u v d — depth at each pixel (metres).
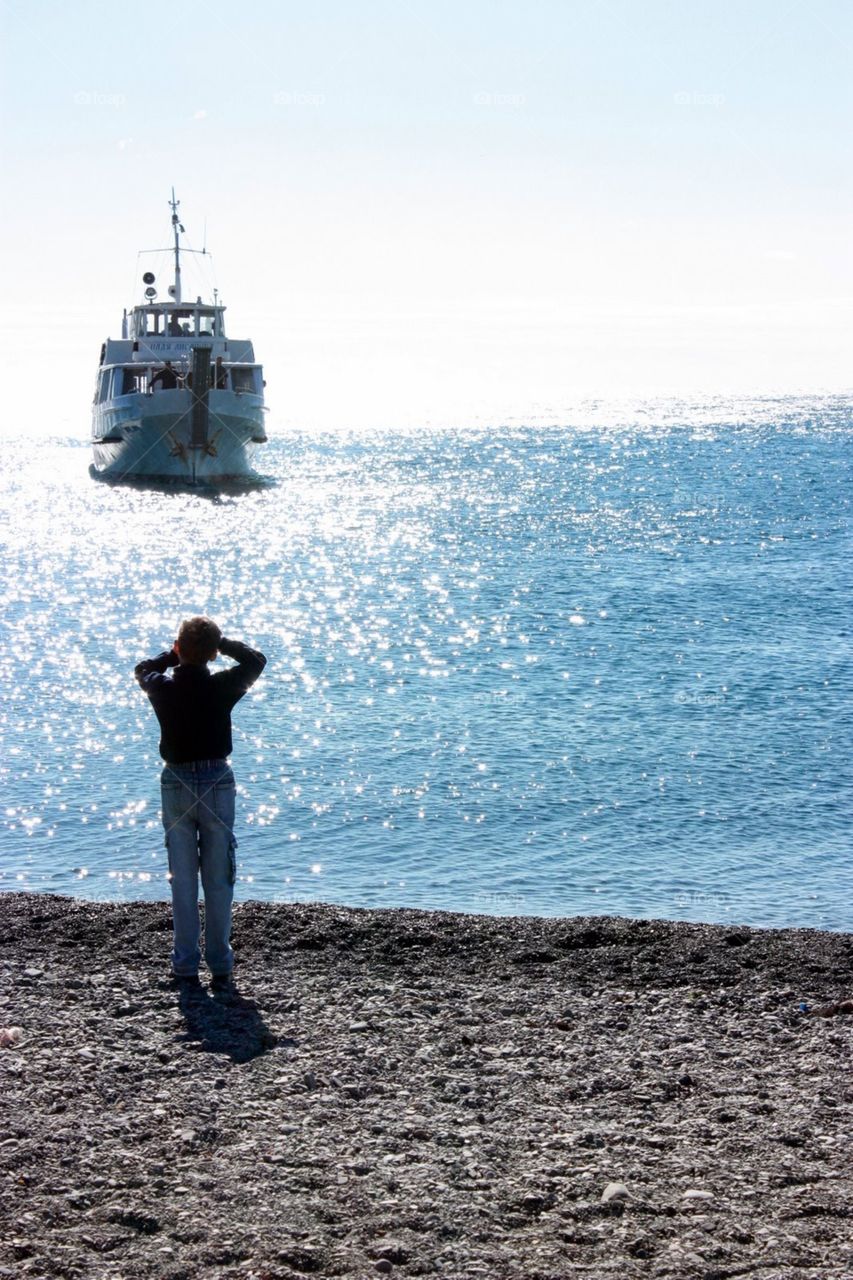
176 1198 4.35
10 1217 4.20
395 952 7.61
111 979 6.91
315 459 155.88
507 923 8.26
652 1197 4.41
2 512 85.44
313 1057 5.76
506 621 39.28
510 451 167.00
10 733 23.25
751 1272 3.91
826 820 16.58
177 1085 5.39
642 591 44.78
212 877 6.80
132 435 80.00
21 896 8.80
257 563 58.97
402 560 58.44
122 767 20.25
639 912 12.63
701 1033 6.22
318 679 29.33
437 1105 5.24
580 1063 5.77
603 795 18.06
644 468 123.00
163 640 37.56
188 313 78.19
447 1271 3.91
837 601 40.84
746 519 71.81
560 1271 3.91
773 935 8.05
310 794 18.27
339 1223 4.20
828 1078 5.59
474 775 19.47
